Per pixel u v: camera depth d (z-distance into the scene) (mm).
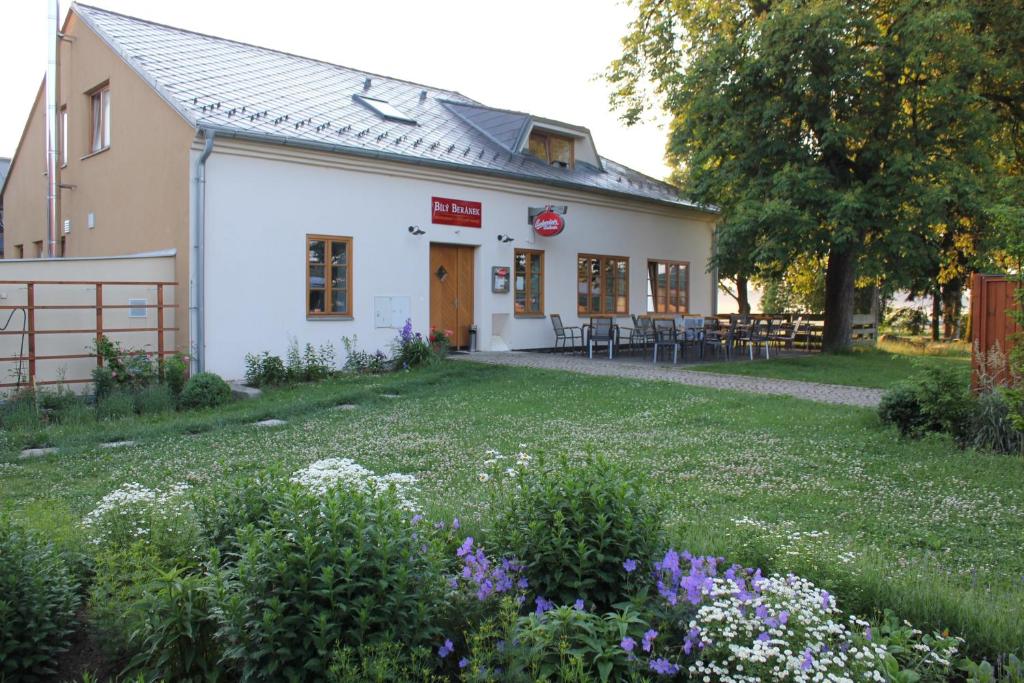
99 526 4520
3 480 7523
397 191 16891
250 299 14539
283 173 14969
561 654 2953
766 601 3270
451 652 3189
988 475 7371
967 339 31594
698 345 22828
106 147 16547
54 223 17797
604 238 22281
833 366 17812
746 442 9023
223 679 3189
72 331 12445
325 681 2871
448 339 17797
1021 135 21062
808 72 17797
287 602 2938
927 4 17109
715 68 18688
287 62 20281
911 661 3203
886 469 7633
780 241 18391
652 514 3721
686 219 25438
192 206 13766
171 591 3143
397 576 3035
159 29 18500
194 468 7941
